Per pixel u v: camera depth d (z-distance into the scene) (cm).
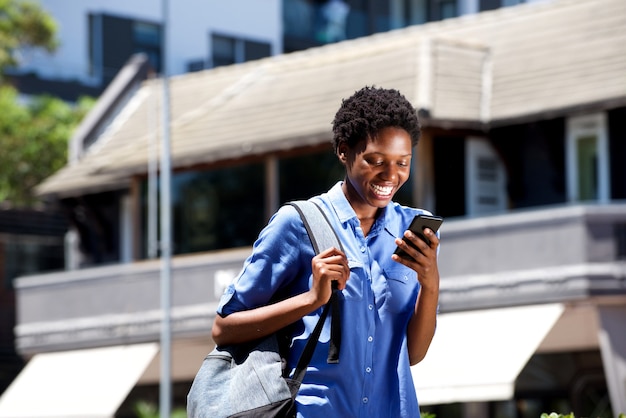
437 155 2420
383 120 471
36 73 4162
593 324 2247
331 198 485
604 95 2269
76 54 4331
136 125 3098
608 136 2314
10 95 3888
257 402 462
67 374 2875
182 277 2684
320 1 4559
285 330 475
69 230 3478
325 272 456
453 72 2511
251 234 2655
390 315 482
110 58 4362
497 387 2180
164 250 2619
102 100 3241
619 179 2305
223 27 4506
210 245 2716
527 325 2212
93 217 3095
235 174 2680
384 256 484
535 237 2227
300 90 2719
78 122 3894
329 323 468
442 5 4397
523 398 2425
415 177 2405
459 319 2300
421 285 477
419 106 2364
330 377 468
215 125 2755
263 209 2631
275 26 4553
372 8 4475
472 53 2584
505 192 2452
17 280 2988
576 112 2316
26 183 3803
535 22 2631
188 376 2788
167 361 2577
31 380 2931
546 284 2211
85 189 3044
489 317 2264
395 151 473
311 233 474
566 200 2364
